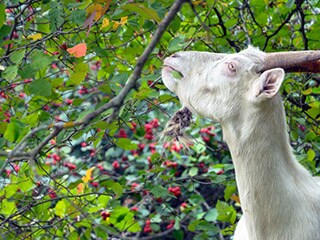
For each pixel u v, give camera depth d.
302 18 8.65
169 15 4.93
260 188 6.44
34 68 6.75
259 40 8.70
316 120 8.45
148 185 7.81
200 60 6.73
